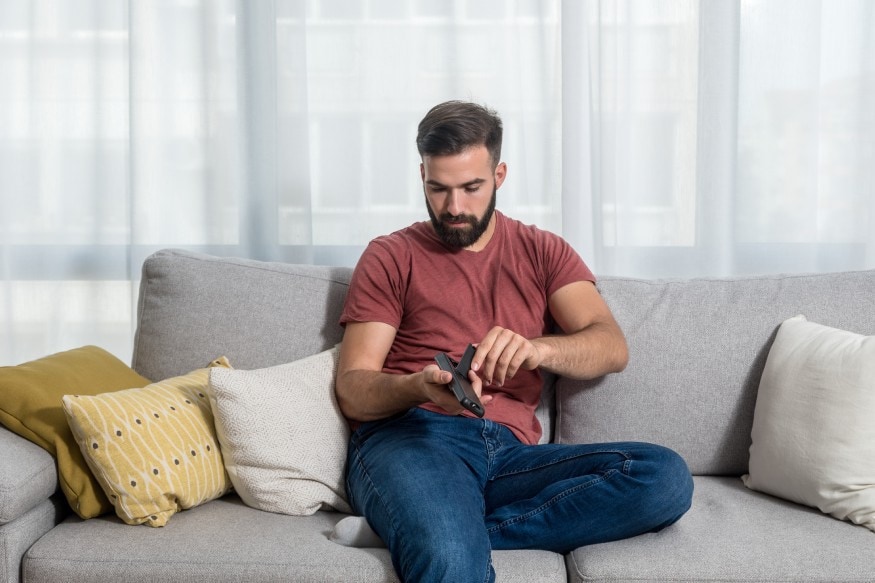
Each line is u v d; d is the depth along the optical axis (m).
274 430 1.69
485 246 1.92
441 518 1.46
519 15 2.42
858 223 2.38
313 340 1.98
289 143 2.45
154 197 2.47
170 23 2.45
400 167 2.47
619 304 1.99
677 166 2.40
